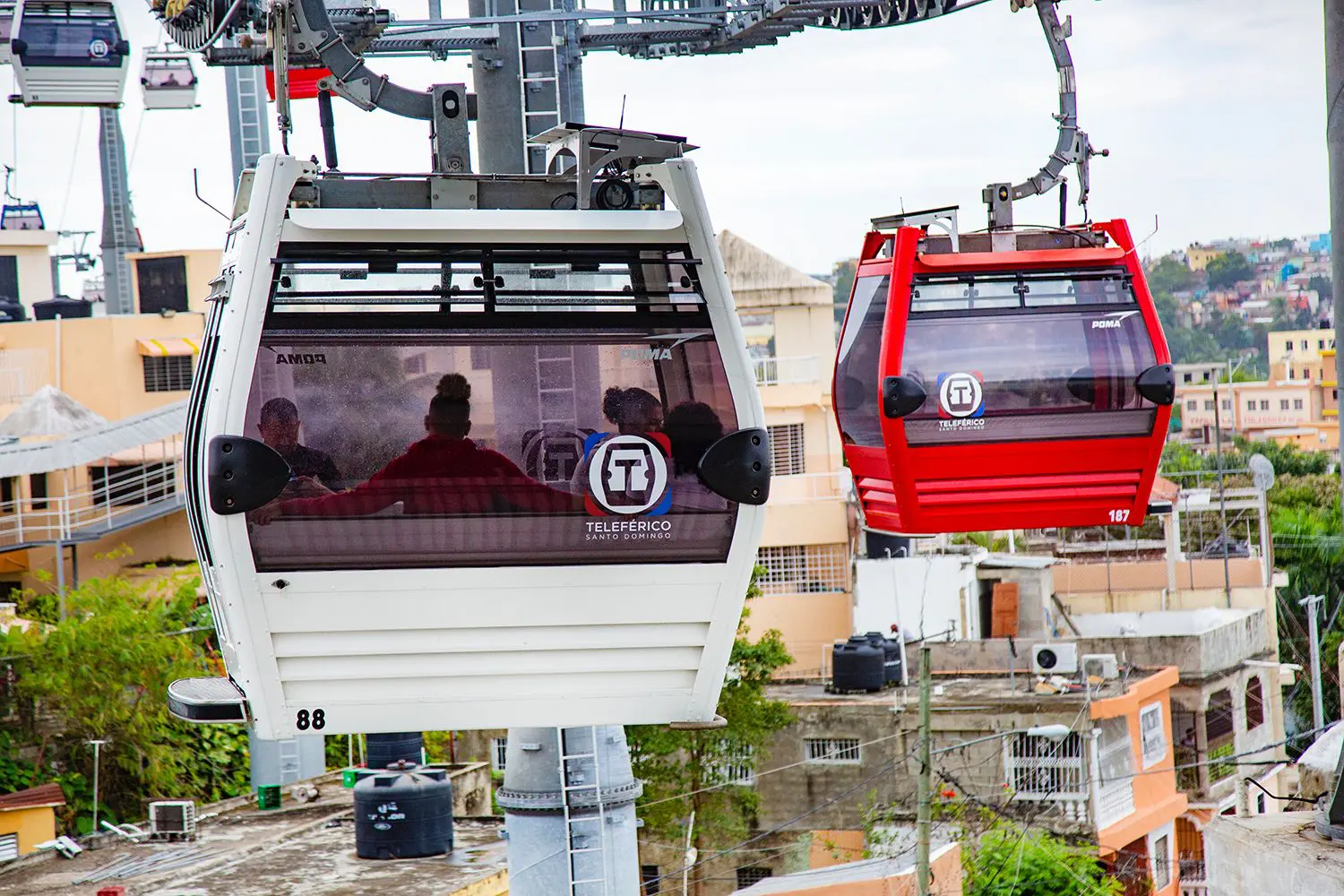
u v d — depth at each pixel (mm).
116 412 41562
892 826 29406
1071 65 13320
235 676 9031
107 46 23547
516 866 12594
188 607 31922
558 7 14625
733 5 16109
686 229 8641
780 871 30609
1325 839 11477
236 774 30359
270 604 8391
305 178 8609
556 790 12555
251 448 8211
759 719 29781
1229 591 40750
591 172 8766
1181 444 59094
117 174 49312
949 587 37281
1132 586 41719
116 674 28844
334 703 8547
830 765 30938
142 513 37969
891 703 30922
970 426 12766
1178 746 34938
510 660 8656
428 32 15453
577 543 8633
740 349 8672
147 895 19453
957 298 12836
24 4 23312
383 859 20562
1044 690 31094
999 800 29109
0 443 37000
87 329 41688
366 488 8422
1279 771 36500
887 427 12672
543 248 8539
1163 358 12812
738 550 8734
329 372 8367
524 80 13461
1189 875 33312
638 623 8727
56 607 33250
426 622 8539
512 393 8539
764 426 8727
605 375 8586
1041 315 12836
